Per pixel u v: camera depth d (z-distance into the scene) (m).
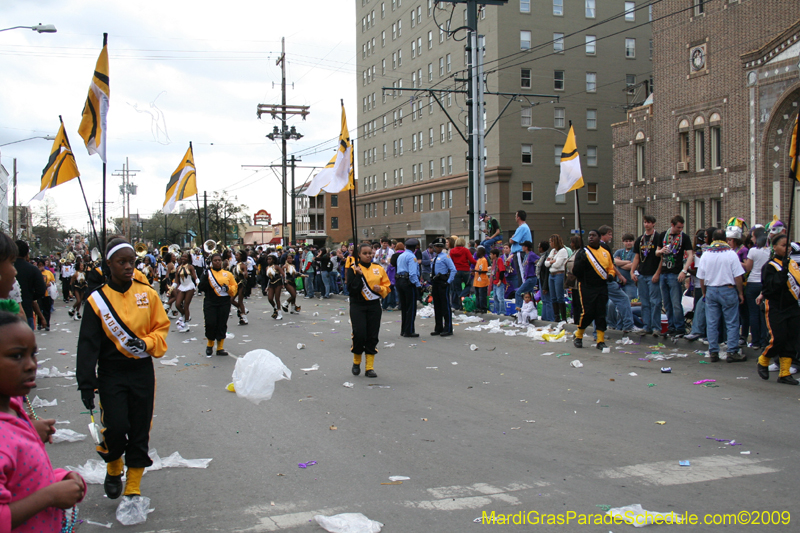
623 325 11.64
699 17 28.48
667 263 10.66
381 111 61.78
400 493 4.63
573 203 46.62
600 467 5.09
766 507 4.26
